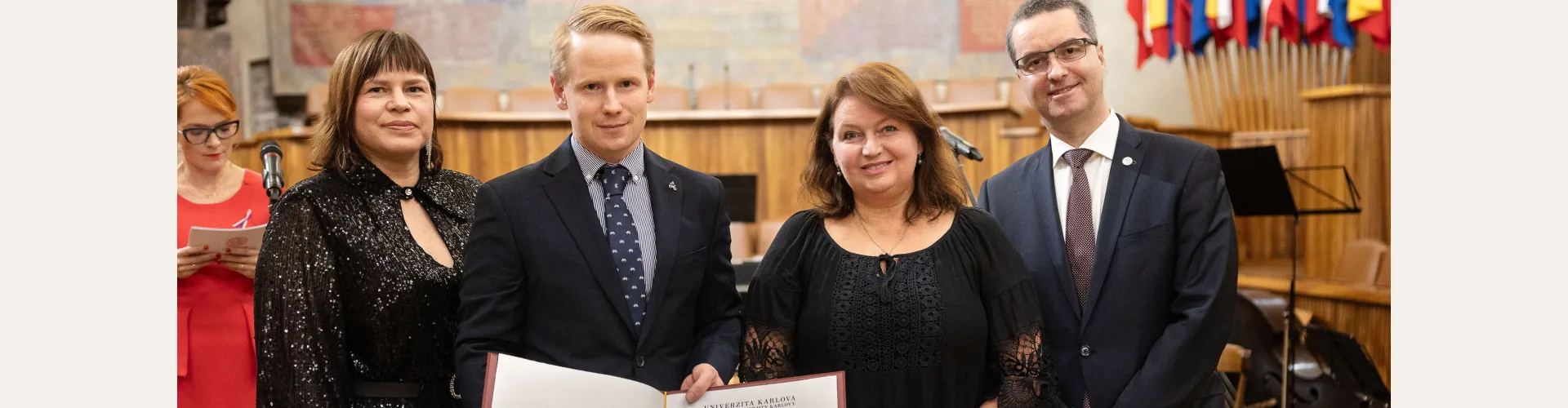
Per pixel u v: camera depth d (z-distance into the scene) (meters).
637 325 1.78
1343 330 4.24
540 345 1.76
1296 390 3.78
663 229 1.82
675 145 5.98
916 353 1.76
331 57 7.86
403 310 1.76
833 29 8.48
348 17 7.89
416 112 1.81
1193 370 1.89
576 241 1.77
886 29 8.47
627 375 1.75
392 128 1.79
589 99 1.76
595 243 1.78
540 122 5.82
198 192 2.46
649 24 8.41
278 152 2.11
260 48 7.79
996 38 8.47
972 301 1.79
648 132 5.98
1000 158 5.54
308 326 1.68
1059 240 2.07
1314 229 4.86
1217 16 5.66
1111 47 8.13
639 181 1.87
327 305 1.71
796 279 1.85
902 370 1.75
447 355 1.83
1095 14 8.16
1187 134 6.03
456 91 7.70
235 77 7.75
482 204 1.78
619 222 1.82
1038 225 2.11
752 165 6.02
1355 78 6.50
